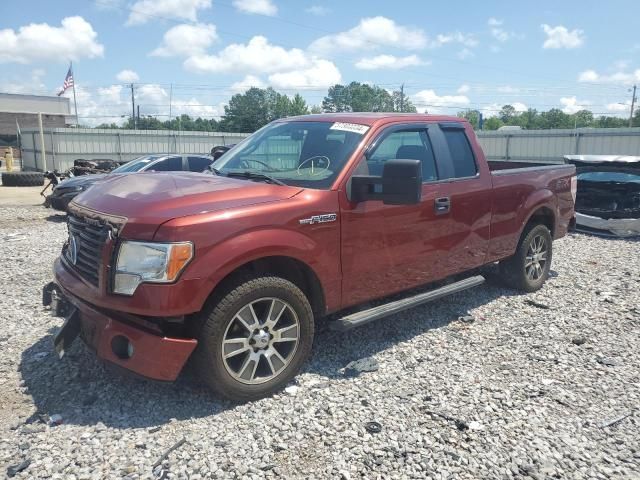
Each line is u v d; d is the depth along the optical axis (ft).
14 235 33.04
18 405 11.93
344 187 13.44
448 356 15.02
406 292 16.90
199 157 41.73
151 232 10.91
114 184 13.55
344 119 15.39
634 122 331.36
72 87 158.30
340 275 13.55
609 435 11.36
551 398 12.80
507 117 395.34
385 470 10.00
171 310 10.81
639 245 30.71
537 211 20.65
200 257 11.03
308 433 11.10
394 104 279.49
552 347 15.80
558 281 22.79
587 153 90.43
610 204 35.06
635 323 17.84
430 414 11.94
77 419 11.43
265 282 12.07
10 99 186.09
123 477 9.62
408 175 12.26
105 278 11.30
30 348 14.90
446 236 16.24
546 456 10.56
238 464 10.04
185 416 11.64
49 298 13.94
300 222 12.50
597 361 14.94
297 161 14.58
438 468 10.11
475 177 17.30
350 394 12.73
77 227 12.84
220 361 11.64
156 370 11.10
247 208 11.86
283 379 12.74
